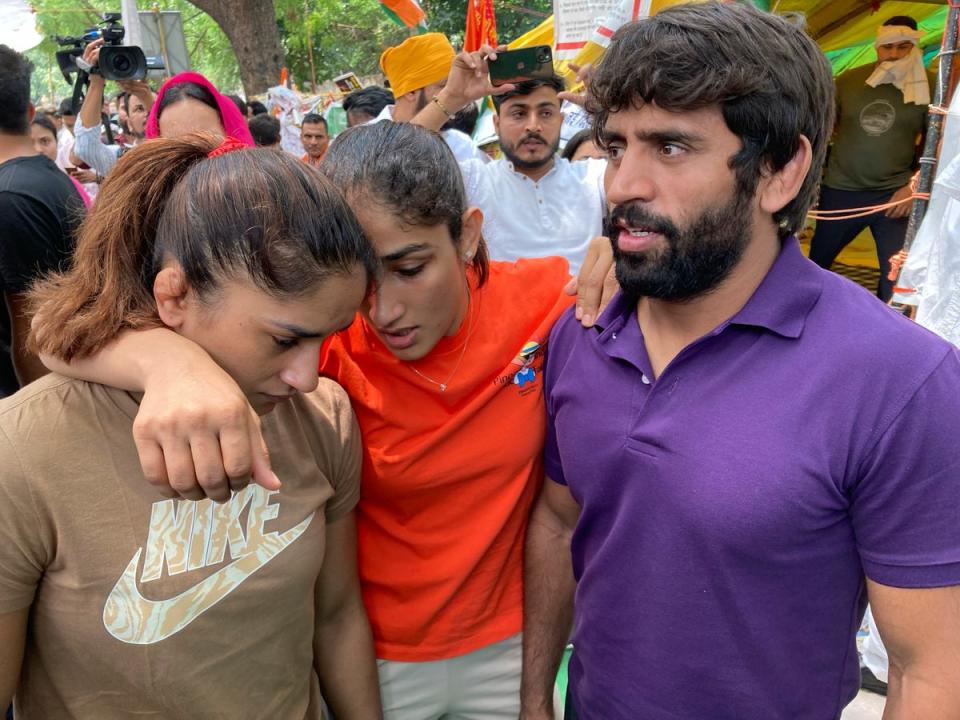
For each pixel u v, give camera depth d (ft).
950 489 2.99
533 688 4.83
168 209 3.08
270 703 3.61
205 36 78.33
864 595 3.63
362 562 4.70
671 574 3.48
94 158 14.32
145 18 24.90
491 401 4.47
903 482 3.04
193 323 3.05
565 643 4.92
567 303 4.63
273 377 3.13
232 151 3.20
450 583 4.57
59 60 15.78
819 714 3.62
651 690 3.70
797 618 3.39
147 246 3.19
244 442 2.48
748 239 3.29
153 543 3.16
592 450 3.80
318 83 68.13
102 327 3.06
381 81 64.80
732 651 3.46
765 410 3.24
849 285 3.46
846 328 3.23
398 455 4.36
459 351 4.35
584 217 9.84
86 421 3.09
